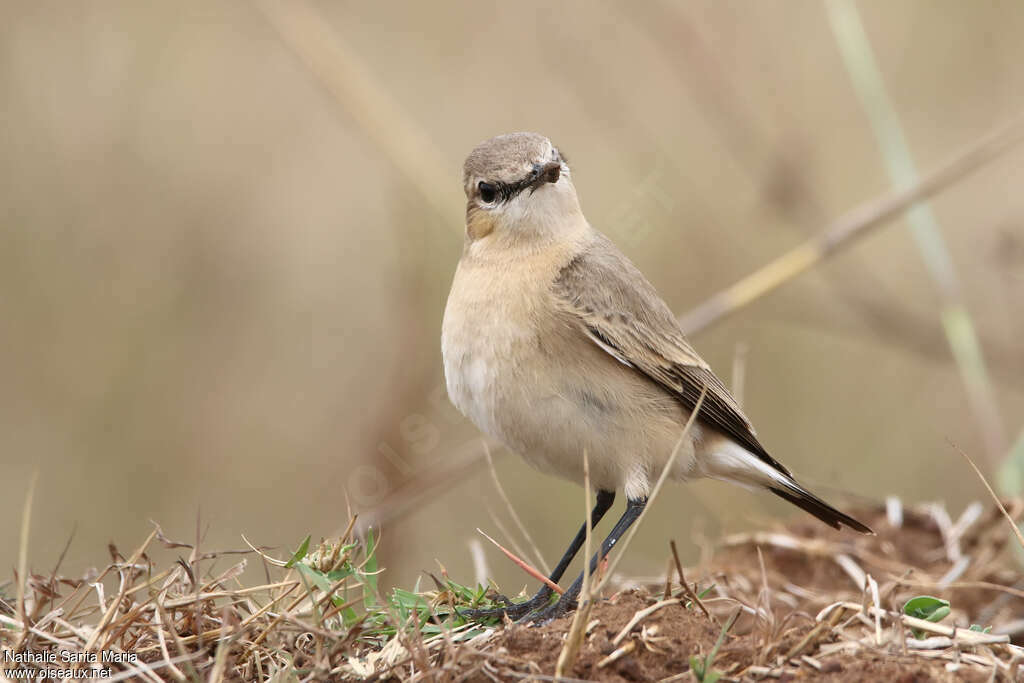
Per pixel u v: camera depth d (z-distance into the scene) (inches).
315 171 675.4
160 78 655.1
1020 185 657.6
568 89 664.4
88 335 610.2
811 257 478.9
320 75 532.4
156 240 633.6
